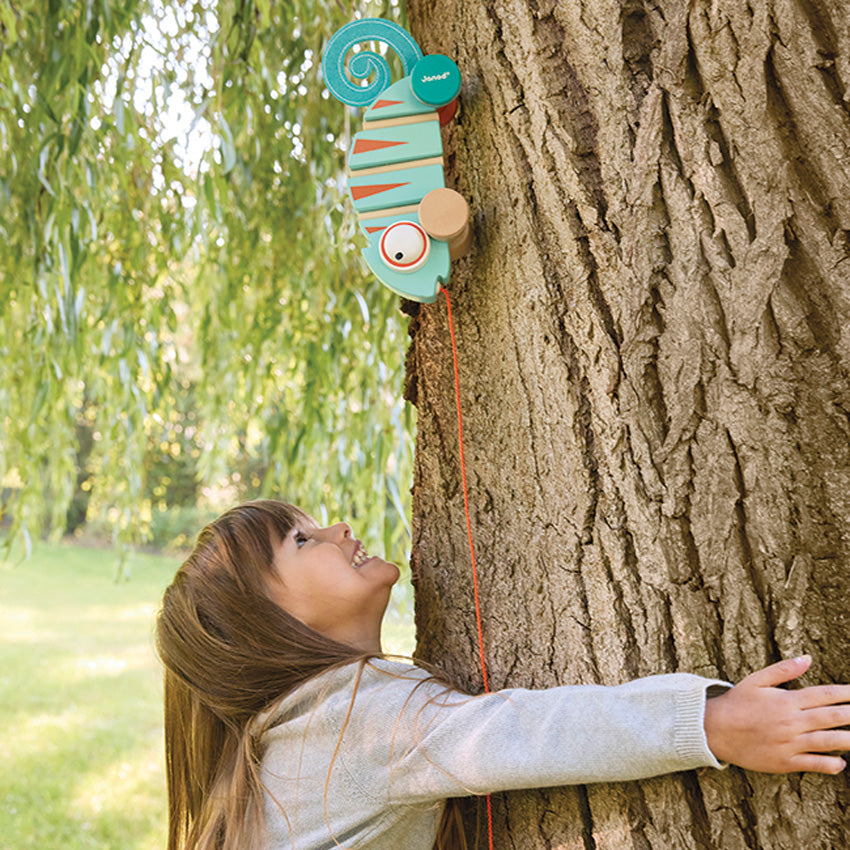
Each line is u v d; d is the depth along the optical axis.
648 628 0.93
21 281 2.47
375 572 1.19
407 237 1.01
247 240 2.55
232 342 2.87
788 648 0.85
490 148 1.08
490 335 1.08
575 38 1.00
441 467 1.16
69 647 6.51
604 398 0.97
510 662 1.05
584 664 0.97
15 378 2.65
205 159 2.27
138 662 6.11
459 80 1.05
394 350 2.57
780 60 0.89
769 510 0.87
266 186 2.49
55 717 4.84
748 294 0.89
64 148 2.15
